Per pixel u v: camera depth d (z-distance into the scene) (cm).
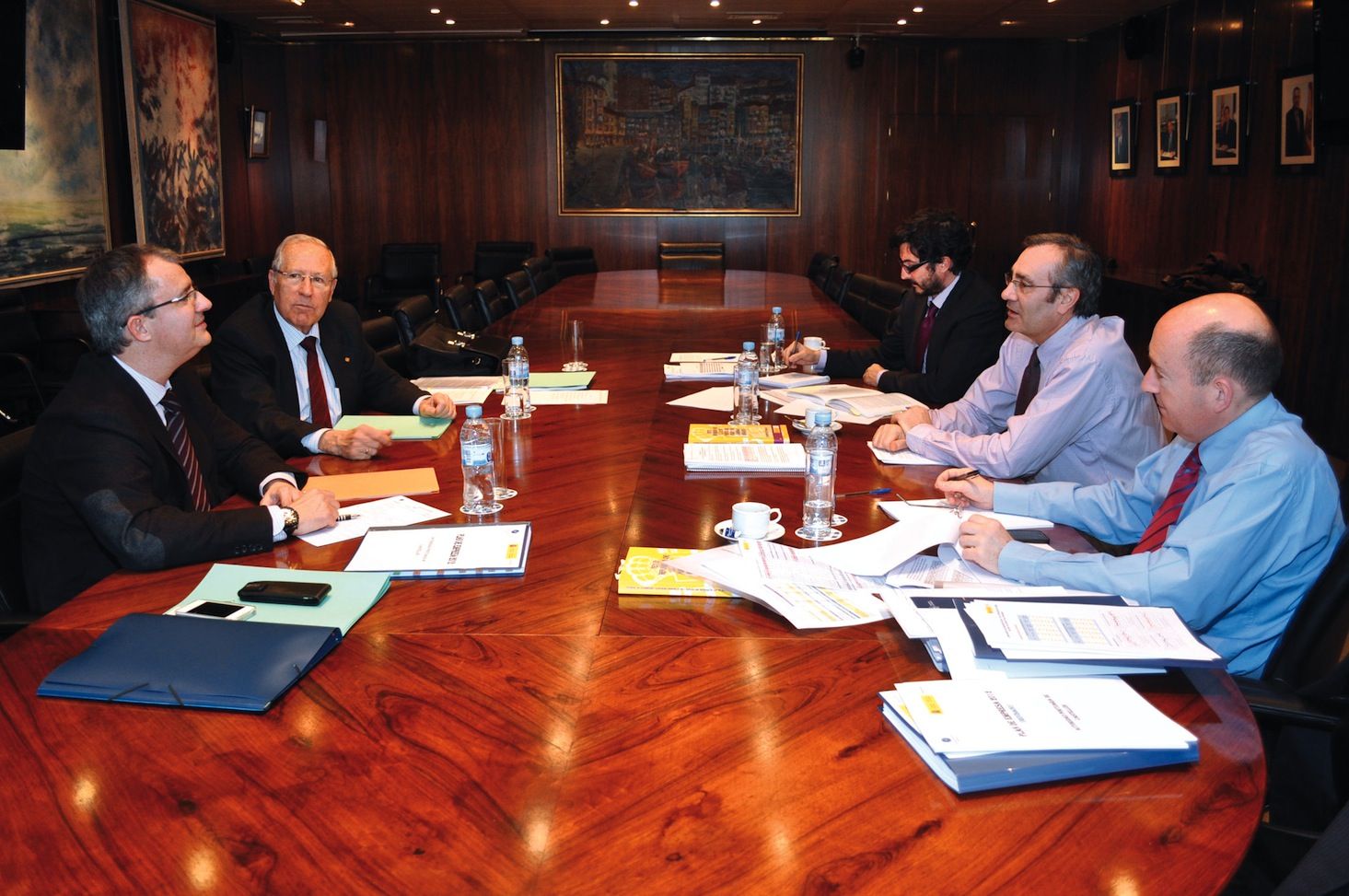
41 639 164
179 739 134
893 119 1027
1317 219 657
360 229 1050
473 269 1033
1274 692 163
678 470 261
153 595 183
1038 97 1030
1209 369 183
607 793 123
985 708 134
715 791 123
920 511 224
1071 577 177
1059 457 280
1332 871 125
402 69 1020
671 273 813
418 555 196
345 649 160
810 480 239
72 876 109
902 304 405
